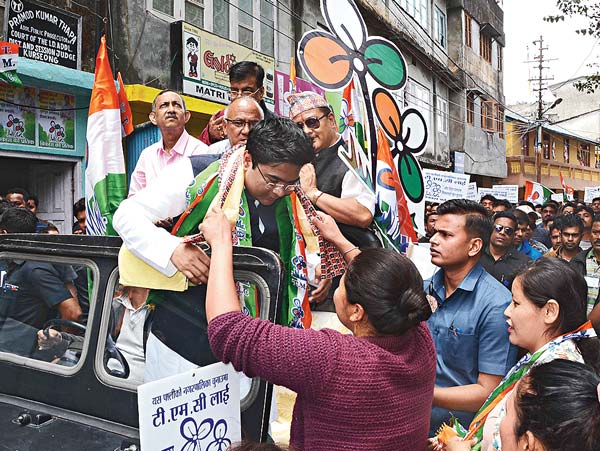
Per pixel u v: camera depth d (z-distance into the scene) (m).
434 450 1.99
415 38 17.70
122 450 1.64
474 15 22.62
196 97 9.26
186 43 9.03
